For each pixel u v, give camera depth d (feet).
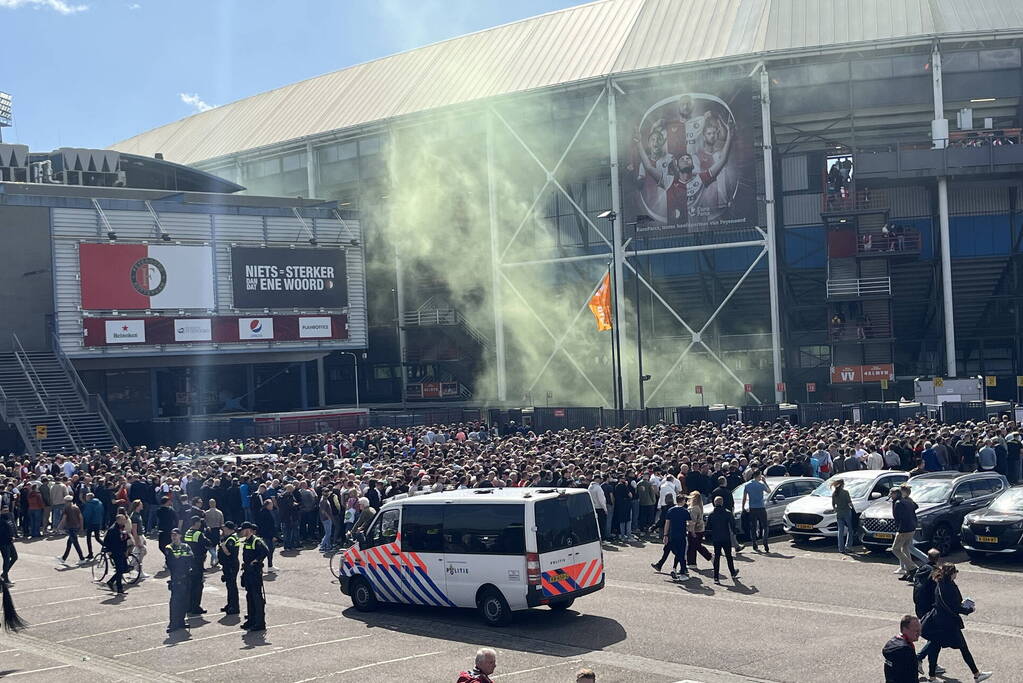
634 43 263.29
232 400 284.61
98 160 253.44
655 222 249.34
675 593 75.77
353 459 130.21
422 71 307.37
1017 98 238.89
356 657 60.59
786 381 256.11
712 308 262.06
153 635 68.39
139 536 89.40
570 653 59.72
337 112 311.06
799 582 78.43
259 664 59.82
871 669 53.83
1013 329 256.52
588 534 69.36
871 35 236.43
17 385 208.44
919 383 191.01
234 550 73.82
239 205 250.78
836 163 235.81
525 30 300.61
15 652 65.16
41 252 222.89
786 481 104.88
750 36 247.29
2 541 89.04
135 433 223.51
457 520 69.31
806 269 252.01
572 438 142.92
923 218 249.55
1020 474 129.90
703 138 243.19
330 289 256.52
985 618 64.75
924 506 88.74
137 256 230.07
